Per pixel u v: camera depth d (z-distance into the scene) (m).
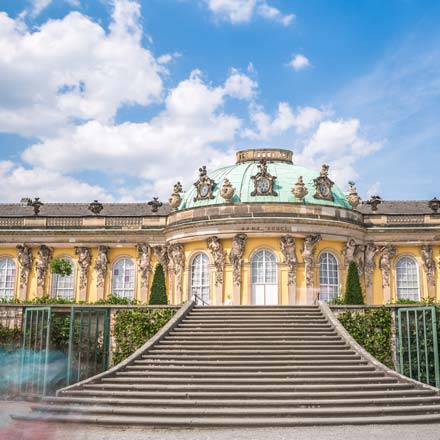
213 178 52.72
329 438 19.77
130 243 55.00
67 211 61.97
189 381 26.02
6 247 55.56
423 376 31.48
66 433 20.47
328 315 34.09
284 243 47.00
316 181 50.19
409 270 53.25
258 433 20.73
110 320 34.41
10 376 31.38
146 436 20.25
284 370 27.36
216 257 47.62
